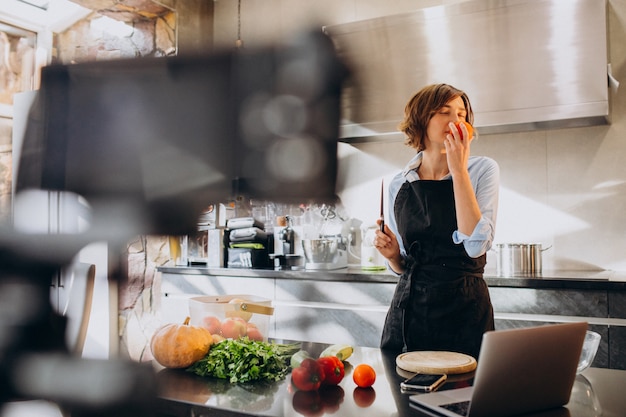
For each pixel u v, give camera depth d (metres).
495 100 2.97
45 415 0.34
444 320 1.83
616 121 3.09
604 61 2.72
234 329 1.21
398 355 1.41
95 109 0.29
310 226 3.76
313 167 0.28
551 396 0.93
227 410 0.93
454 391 1.03
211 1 2.67
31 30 3.13
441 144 1.85
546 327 0.86
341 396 1.03
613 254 3.07
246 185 0.29
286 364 1.25
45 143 0.29
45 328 0.33
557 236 3.21
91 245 0.30
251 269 3.38
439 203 1.86
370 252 3.42
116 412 0.38
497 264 3.00
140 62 0.29
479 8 2.98
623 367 2.42
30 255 0.29
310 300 3.19
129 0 1.81
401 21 3.12
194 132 0.28
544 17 2.85
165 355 1.12
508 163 3.34
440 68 3.05
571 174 3.18
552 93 2.84
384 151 3.71
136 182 0.28
